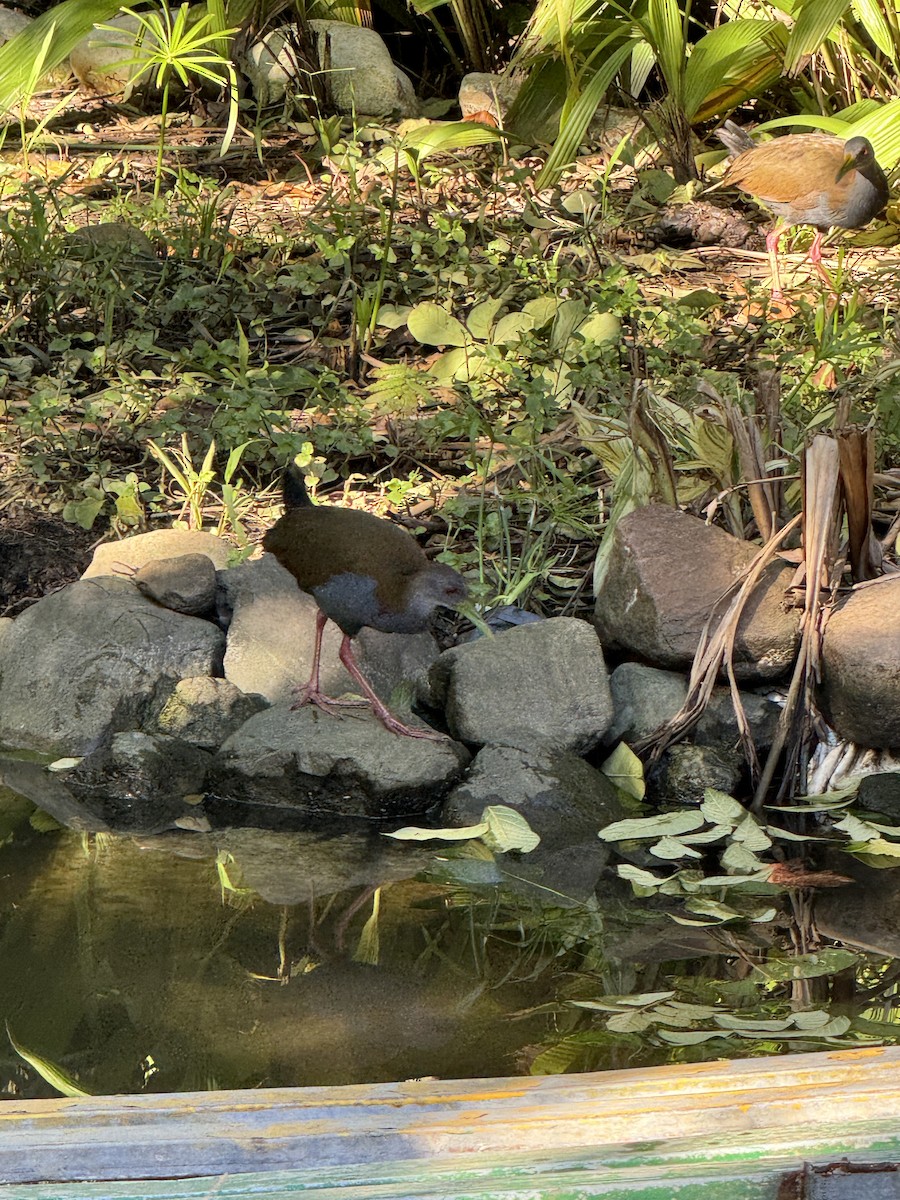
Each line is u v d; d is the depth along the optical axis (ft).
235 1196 6.63
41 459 17.93
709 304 22.63
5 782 13.94
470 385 19.34
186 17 30.55
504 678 14.40
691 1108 7.23
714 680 14.24
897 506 16.96
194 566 15.51
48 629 15.03
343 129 32.91
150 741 14.12
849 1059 8.00
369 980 10.63
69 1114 7.37
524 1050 9.74
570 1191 6.61
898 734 13.93
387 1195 6.57
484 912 11.80
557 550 17.29
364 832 13.25
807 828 13.57
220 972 10.69
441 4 34.68
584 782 13.73
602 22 30.19
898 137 26.08
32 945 10.99
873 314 22.97
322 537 13.55
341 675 14.97
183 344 22.50
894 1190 6.59
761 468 15.16
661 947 11.30
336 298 23.00
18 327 21.89
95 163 29.86
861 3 27.86
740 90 30.78
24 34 28.94
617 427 16.03
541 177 27.58
